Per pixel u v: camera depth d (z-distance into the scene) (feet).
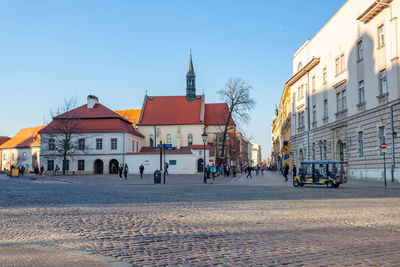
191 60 293.64
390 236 26.50
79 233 28.91
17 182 121.08
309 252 21.48
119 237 27.12
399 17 96.48
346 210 42.83
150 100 294.25
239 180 151.33
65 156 219.00
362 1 116.06
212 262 19.44
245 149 482.28
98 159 238.89
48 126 245.45
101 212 42.39
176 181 143.95
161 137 275.80
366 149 114.11
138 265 18.85
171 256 20.88
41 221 35.42
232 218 36.70
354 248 22.48
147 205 50.37
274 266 18.52
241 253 21.45
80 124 244.22
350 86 124.67
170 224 33.17
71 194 71.67
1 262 18.51
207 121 283.79
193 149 221.46
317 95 155.02
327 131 144.66
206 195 69.15
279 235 27.17
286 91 211.41
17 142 326.24
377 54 107.14
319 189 84.79
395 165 98.53
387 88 101.96
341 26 131.44
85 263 18.47
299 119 180.65
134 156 227.40
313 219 35.63
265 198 60.95
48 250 22.24
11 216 39.06
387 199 56.65
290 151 215.72
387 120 102.27
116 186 108.06
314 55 159.63
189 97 289.33
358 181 110.22
